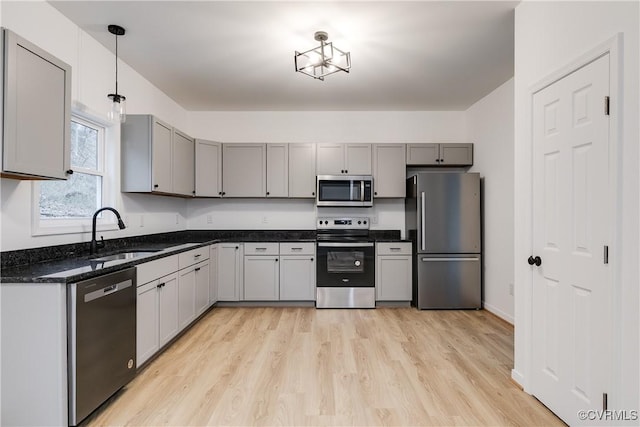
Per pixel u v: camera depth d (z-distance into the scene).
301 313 3.51
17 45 1.54
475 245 3.63
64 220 2.28
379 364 2.29
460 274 3.63
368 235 4.21
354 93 3.65
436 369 2.22
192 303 2.97
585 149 1.51
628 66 1.31
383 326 3.09
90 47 2.48
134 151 2.84
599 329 1.44
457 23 2.31
